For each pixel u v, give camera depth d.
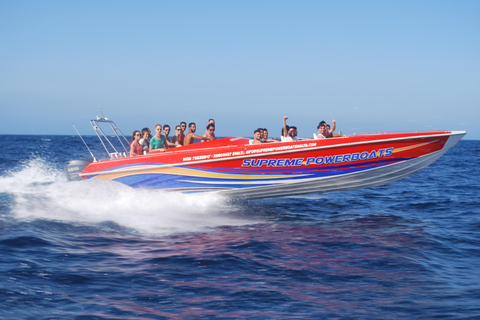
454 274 4.49
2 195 7.55
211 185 7.88
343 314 3.46
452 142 7.27
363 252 5.31
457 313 3.46
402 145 7.29
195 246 5.39
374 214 8.13
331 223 7.20
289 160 7.52
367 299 3.78
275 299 3.74
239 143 7.89
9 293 3.63
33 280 3.96
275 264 4.73
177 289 3.92
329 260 4.95
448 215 7.95
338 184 7.81
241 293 3.86
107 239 5.57
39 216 6.39
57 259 4.61
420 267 4.70
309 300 3.74
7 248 4.84
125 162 8.05
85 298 3.64
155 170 7.95
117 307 3.48
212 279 4.20
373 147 7.32
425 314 3.46
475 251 5.39
